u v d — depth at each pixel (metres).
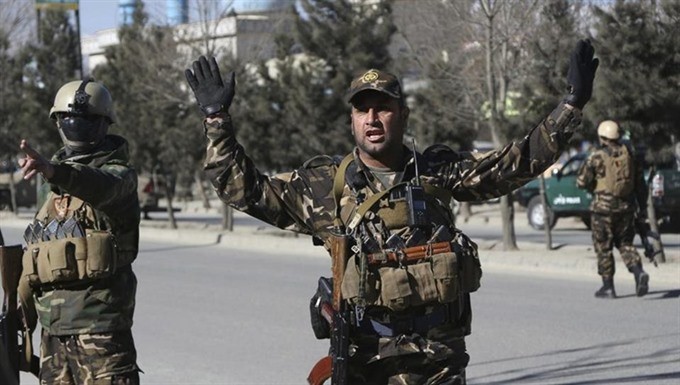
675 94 13.65
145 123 23.41
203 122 4.18
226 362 8.51
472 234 23.16
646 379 7.74
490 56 15.92
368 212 4.04
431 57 19.16
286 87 20.12
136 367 5.02
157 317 10.86
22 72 29.50
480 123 19.62
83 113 4.96
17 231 24.66
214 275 14.76
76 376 4.93
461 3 16.47
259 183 4.17
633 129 13.88
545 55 14.78
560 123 4.01
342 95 19.41
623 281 13.16
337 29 19.38
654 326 9.98
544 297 11.98
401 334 4.04
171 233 21.86
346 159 4.20
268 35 22.16
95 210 4.96
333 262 4.05
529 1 15.53
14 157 31.23
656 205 20.64
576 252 16.08
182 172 24.53
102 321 4.90
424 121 19.75
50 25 28.98
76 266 4.84
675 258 15.29
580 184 11.83
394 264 3.98
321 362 4.28
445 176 4.17
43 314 4.95
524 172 4.07
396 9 20.42
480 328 10.01
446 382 4.08
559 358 8.57
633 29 13.57
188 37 23.64
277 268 15.68
